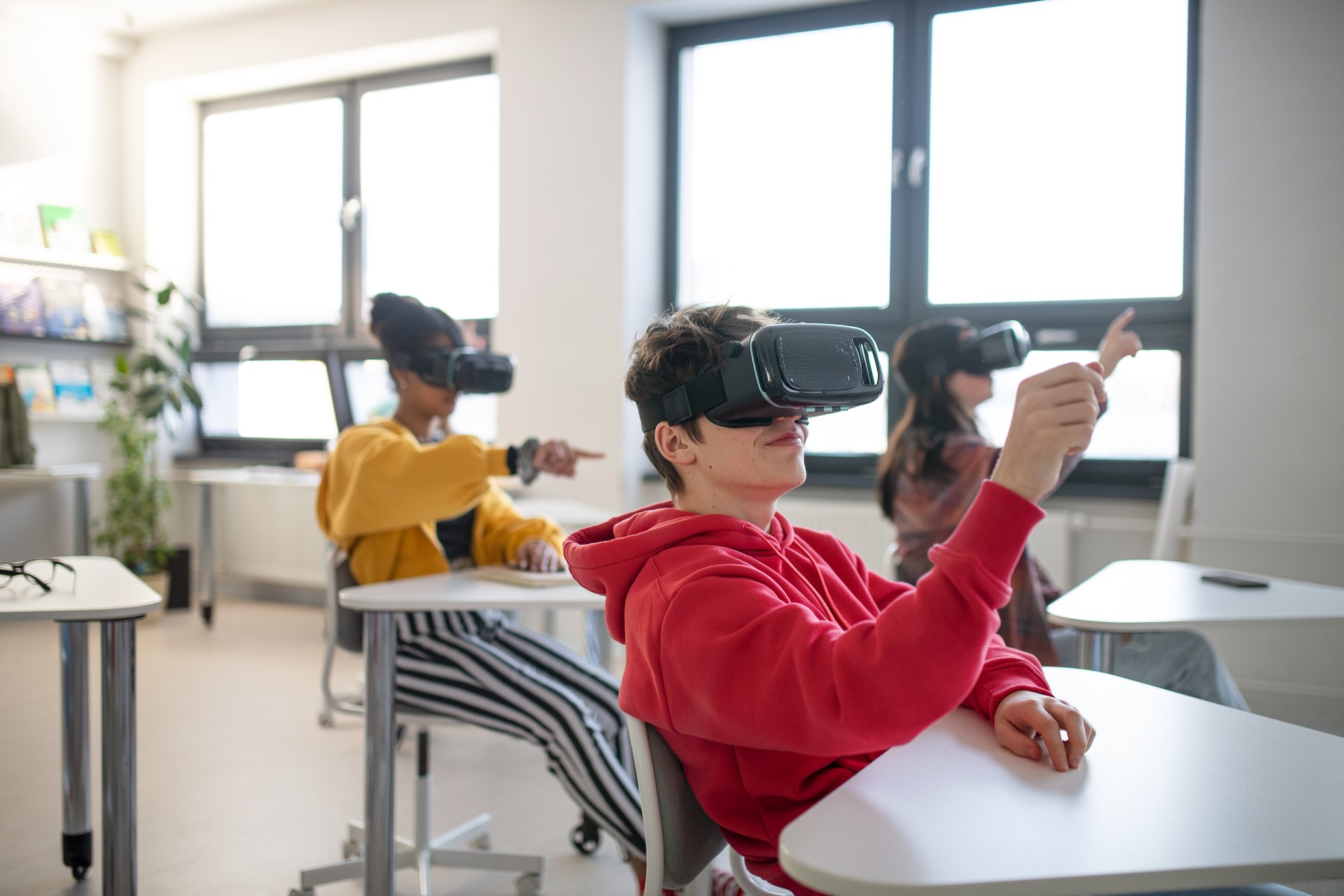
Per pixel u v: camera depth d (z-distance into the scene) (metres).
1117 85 3.81
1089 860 0.64
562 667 1.95
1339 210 3.30
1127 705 1.05
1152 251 3.77
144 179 5.58
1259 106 3.39
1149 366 3.78
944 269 4.11
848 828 0.70
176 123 5.70
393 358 2.20
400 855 2.05
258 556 5.37
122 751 1.62
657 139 4.54
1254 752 0.88
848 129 4.28
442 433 2.39
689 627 0.85
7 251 4.97
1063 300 3.89
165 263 5.67
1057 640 2.23
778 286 4.43
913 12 4.13
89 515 4.77
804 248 4.38
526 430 4.53
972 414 2.34
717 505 1.02
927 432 2.29
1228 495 3.45
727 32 4.46
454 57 5.00
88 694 2.16
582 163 4.40
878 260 4.23
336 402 5.39
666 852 0.96
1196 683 2.09
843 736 0.74
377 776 1.74
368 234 5.30
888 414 4.22
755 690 0.78
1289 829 0.70
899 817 0.72
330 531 2.13
